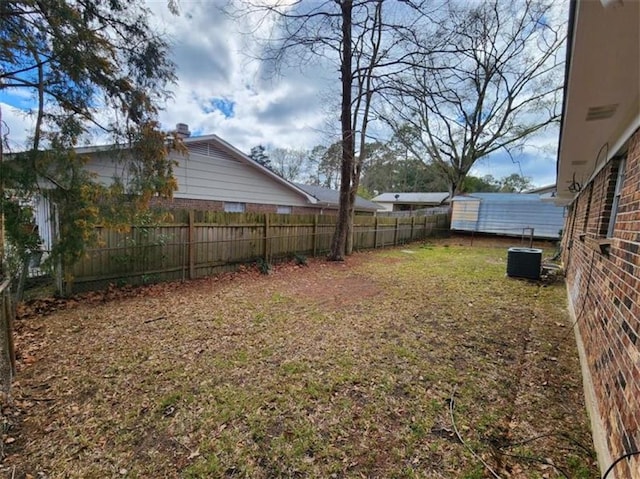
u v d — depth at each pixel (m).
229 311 4.59
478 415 2.34
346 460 1.92
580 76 2.12
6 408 2.31
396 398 2.55
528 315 4.68
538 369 3.04
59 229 4.46
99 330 3.79
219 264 6.95
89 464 1.86
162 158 5.01
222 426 2.19
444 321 4.38
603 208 3.69
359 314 4.60
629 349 1.78
